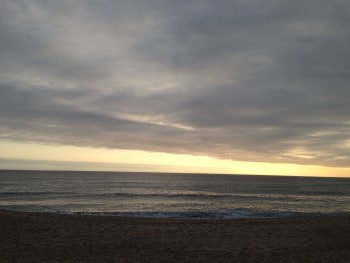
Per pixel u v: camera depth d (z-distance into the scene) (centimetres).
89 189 5494
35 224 1382
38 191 4784
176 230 1377
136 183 8125
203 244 1136
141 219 1694
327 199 4322
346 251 1052
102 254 972
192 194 4731
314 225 1559
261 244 1148
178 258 952
